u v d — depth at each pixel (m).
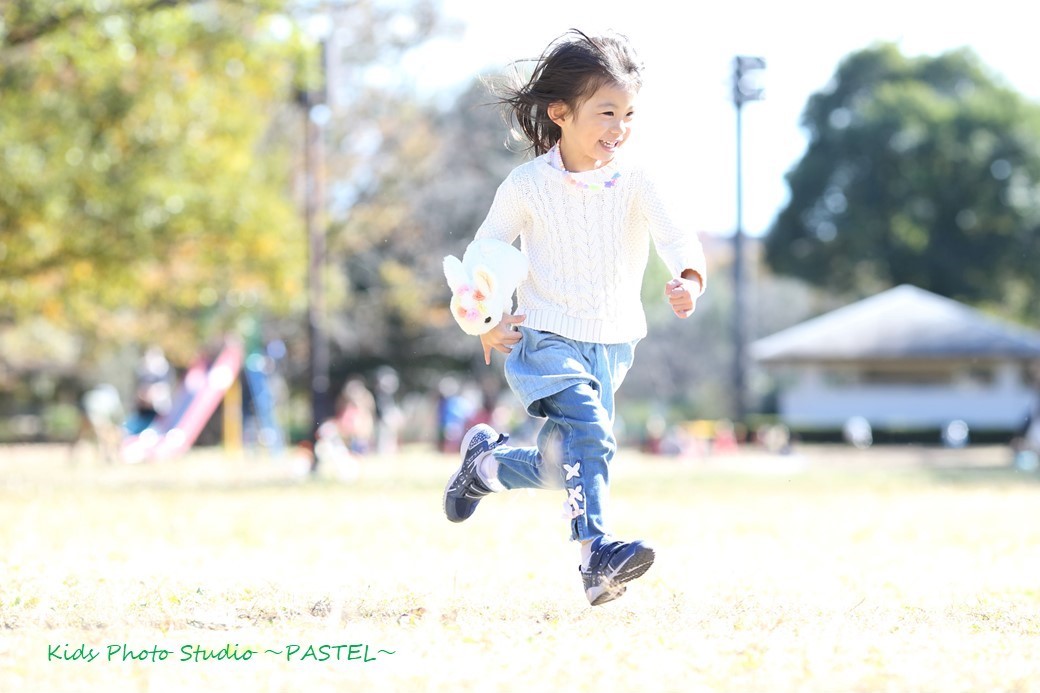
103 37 29.08
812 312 93.00
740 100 55.41
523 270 6.89
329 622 6.82
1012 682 5.51
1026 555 11.09
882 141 76.69
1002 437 64.62
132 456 43.00
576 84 6.84
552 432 6.89
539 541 12.02
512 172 7.15
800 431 66.44
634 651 6.13
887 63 79.31
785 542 12.30
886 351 68.62
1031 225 76.94
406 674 5.65
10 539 12.10
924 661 5.95
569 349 6.98
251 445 49.06
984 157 76.25
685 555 10.94
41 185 32.16
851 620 7.17
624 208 7.07
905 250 77.44
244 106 35.97
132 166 33.53
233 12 31.98
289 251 38.44
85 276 34.94
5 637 6.39
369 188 63.47
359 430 42.53
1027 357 67.56
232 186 35.03
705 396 90.06
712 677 5.58
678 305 6.97
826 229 78.69
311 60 33.28
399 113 62.69
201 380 47.97
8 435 67.00
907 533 13.53
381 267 64.50
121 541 12.12
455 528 13.63
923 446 64.25
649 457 52.31
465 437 7.47
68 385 76.94
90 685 5.43
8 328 58.16
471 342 67.75
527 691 5.32
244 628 6.80
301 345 64.69
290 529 13.70
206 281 39.94
